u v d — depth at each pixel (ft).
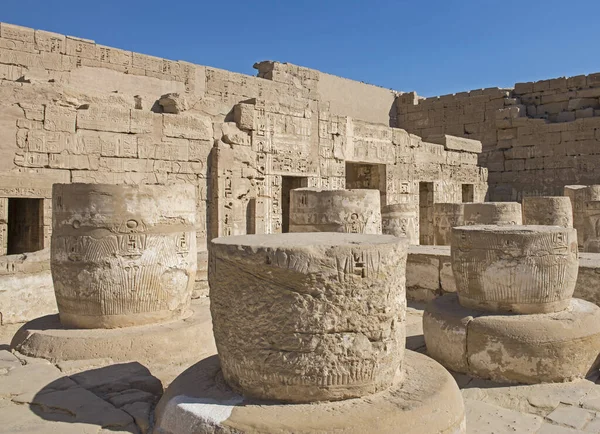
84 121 38.42
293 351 12.16
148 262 19.69
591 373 19.79
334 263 12.19
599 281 25.11
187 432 11.82
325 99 75.87
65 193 19.75
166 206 20.31
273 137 49.70
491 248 20.56
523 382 19.07
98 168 38.99
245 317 12.62
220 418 11.62
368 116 84.28
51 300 29.14
